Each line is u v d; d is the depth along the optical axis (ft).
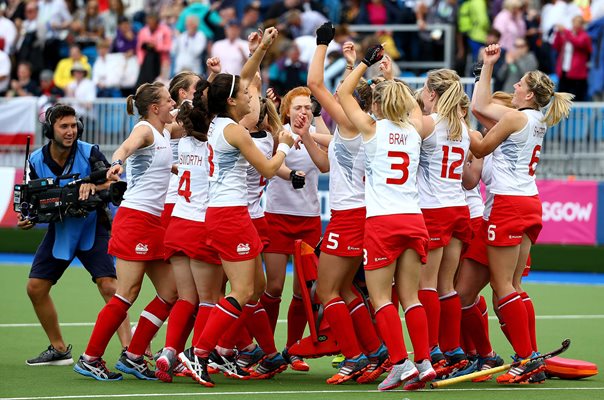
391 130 82.28
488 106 90.22
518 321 87.40
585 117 170.19
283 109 95.55
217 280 87.61
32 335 112.88
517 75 180.86
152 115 88.79
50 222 92.02
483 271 91.20
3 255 193.98
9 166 194.90
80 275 166.71
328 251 87.35
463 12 196.54
